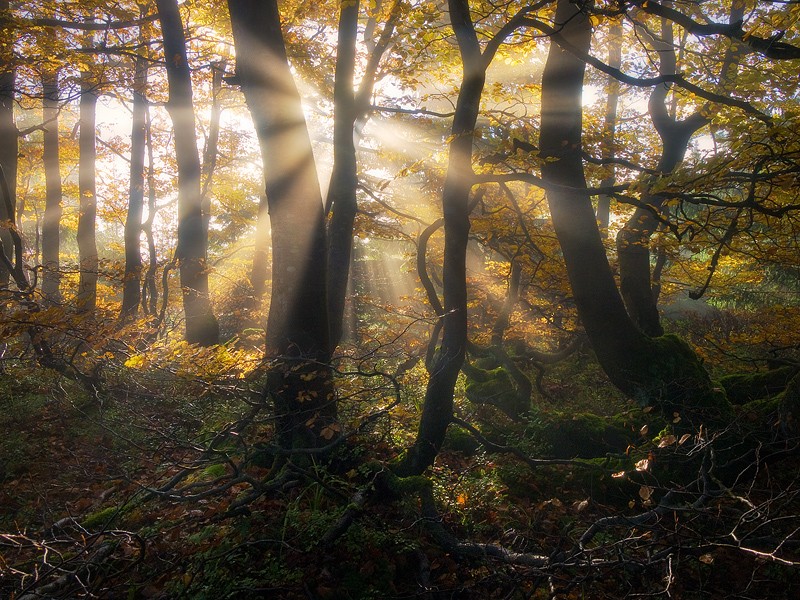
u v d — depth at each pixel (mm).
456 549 5117
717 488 6293
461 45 6328
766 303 16688
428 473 6340
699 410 7051
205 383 5980
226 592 4371
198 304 10984
